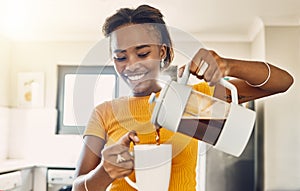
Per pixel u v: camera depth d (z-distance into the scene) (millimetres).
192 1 2551
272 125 2980
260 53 3119
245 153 2799
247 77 656
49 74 3572
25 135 3549
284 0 2559
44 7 2729
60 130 3549
